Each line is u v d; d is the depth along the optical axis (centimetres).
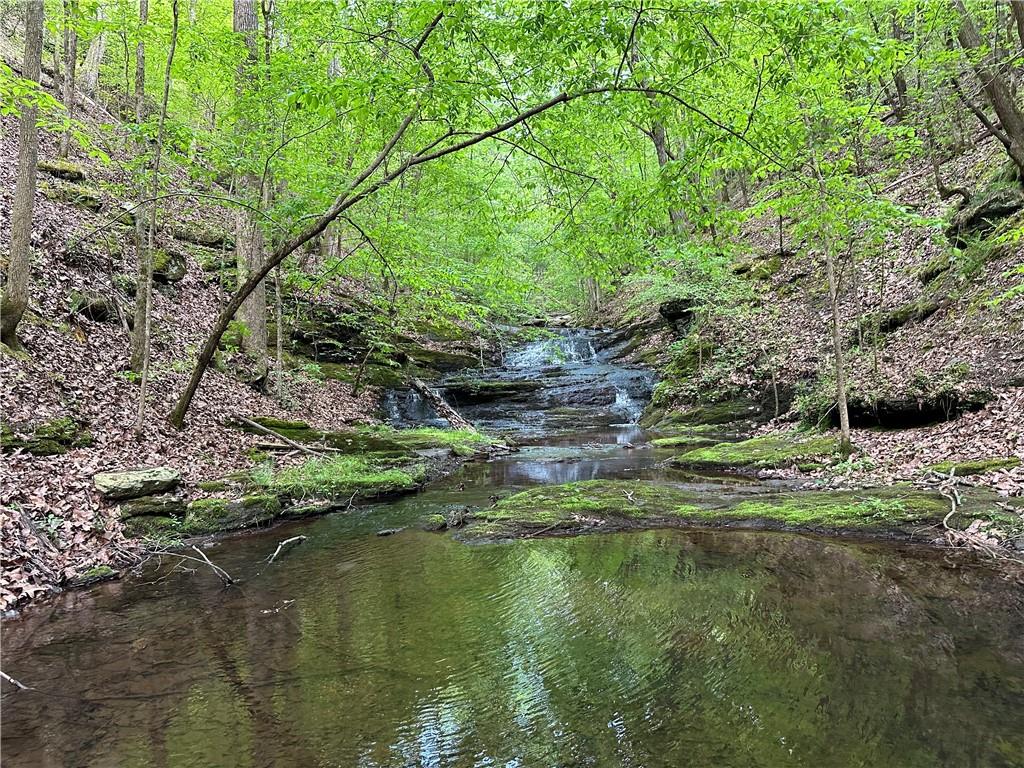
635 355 2127
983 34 1234
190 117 1639
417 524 708
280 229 927
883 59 520
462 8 562
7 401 741
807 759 246
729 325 1625
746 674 321
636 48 575
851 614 392
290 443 1012
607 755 255
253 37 1043
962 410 845
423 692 319
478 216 1053
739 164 668
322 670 348
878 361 1113
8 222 1117
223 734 283
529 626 404
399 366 1777
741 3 474
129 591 499
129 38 909
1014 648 335
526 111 671
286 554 601
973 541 512
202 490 743
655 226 804
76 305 1029
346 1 698
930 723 268
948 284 1146
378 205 1174
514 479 988
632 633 383
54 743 279
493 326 1575
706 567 505
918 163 1659
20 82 639
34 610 455
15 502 564
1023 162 1059
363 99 645
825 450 908
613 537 616
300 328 1636
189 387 917
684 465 1012
